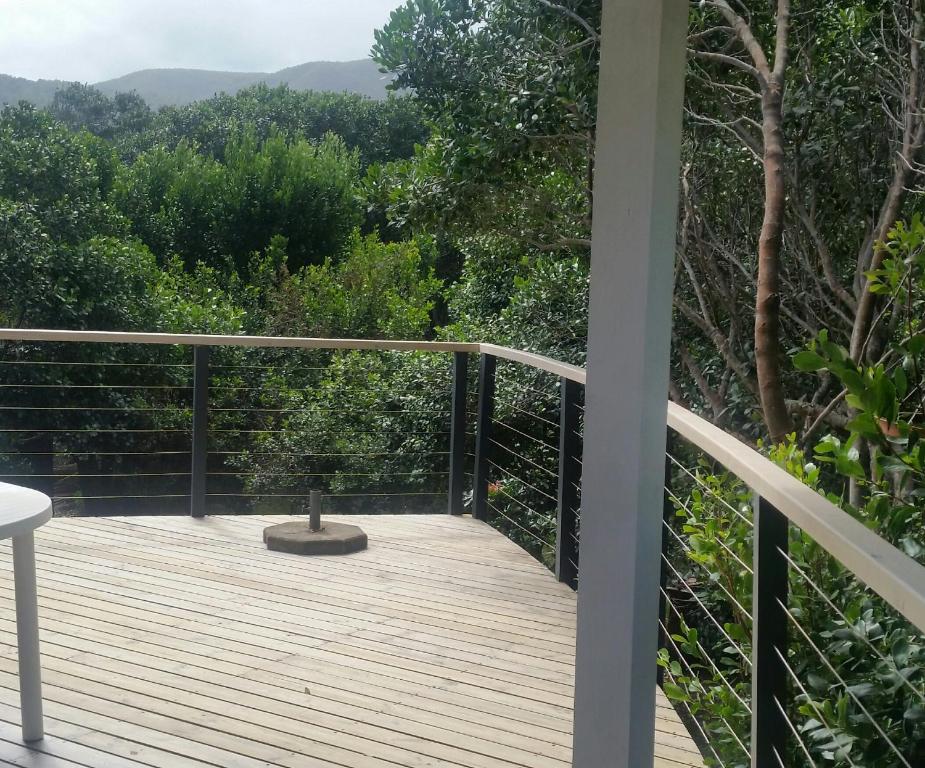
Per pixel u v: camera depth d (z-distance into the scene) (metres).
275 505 9.31
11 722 2.52
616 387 1.23
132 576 3.84
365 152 20.67
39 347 11.22
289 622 3.39
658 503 1.23
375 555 4.24
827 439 2.29
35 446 11.10
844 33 5.66
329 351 11.15
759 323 4.70
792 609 2.09
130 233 15.07
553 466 7.19
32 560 2.40
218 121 21.05
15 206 11.49
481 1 6.23
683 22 1.17
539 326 7.66
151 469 11.25
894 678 1.68
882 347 4.93
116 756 2.37
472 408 8.24
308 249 16.91
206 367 4.72
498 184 6.60
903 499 2.29
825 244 5.88
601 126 1.22
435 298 14.07
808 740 2.03
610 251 1.23
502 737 2.56
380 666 3.02
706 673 3.33
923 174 5.04
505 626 3.41
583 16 5.86
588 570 1.29
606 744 1.28
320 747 2.47
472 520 4.91
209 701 2.72
